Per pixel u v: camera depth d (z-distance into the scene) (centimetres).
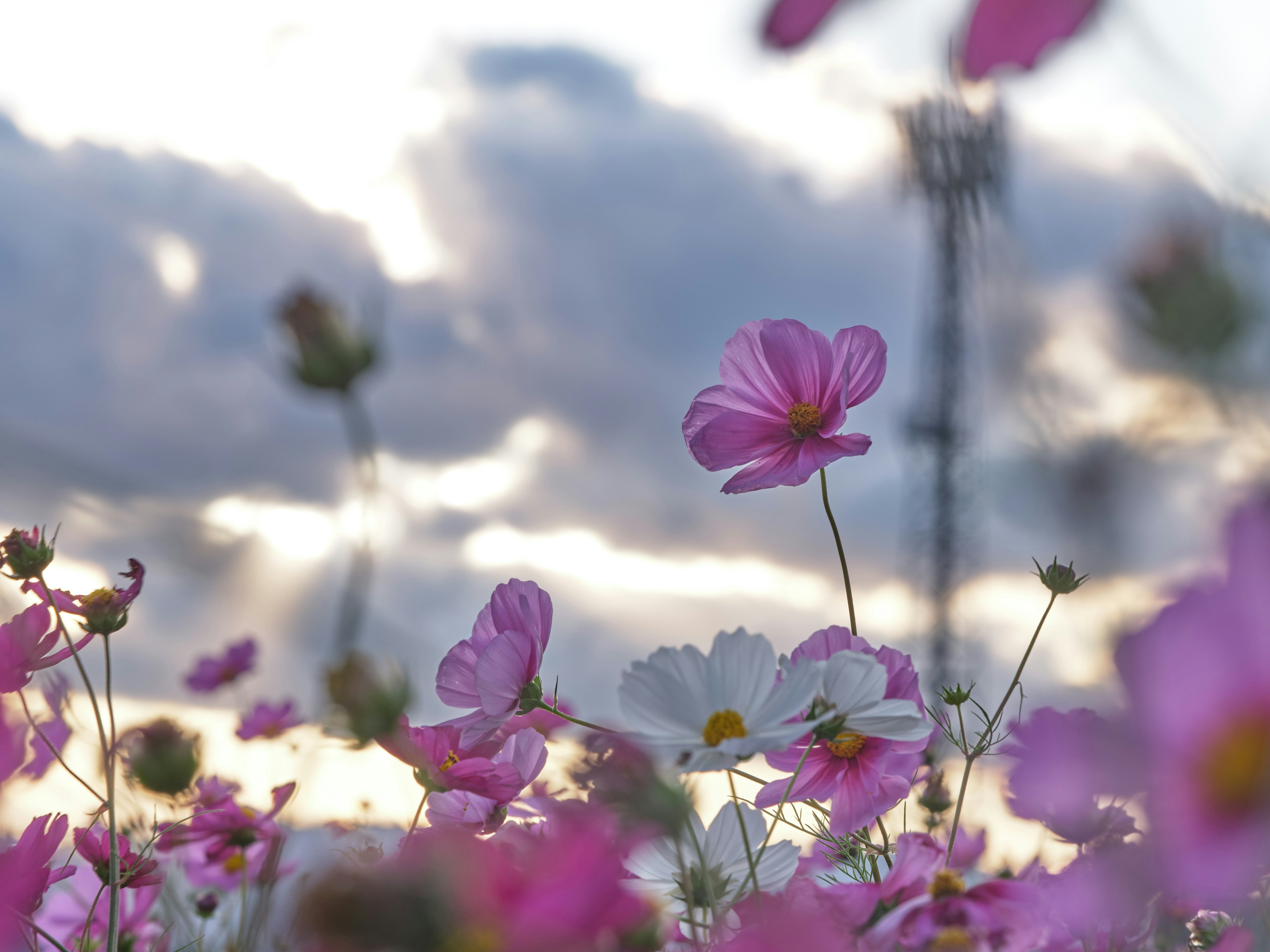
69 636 81
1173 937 83
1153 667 44
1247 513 40
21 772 84
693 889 81
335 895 62
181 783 93
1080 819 72
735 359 94
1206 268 42
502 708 88
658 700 80
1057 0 53
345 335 85
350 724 73
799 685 79
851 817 87
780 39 61
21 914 80
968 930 77
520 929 66
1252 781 46
